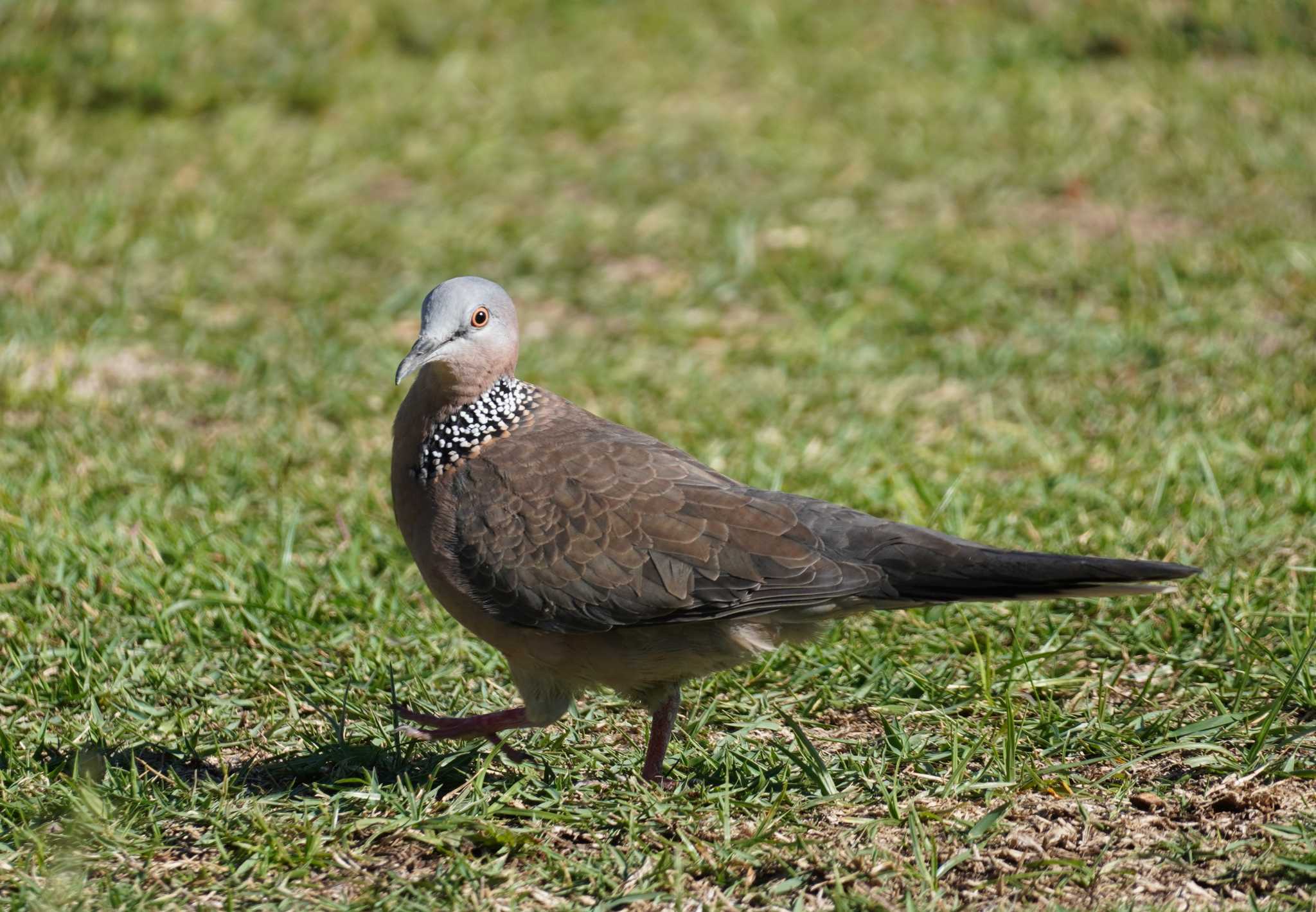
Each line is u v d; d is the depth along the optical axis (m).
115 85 20.44
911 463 11.76
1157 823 7.13
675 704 7.82
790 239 16.97
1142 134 19.41
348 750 7.89
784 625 7.49
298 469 11.95
